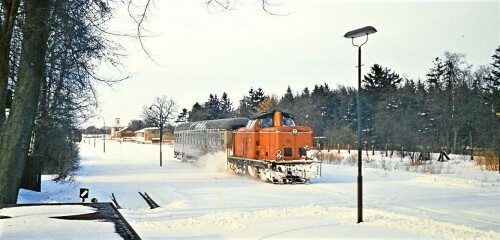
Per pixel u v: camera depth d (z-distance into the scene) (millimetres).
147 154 61844
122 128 167625
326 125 73812
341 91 87250
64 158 24906
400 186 21641
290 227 11242
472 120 48000
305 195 18406
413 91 67625
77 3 10195
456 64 54750
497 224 11898
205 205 15641
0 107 9984
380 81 71875
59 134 21938
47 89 16125
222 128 32438
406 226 11250
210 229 11023
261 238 10047
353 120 66812
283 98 94500
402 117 54875
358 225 11484
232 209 14719
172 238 10039
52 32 10367
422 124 53188
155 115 71625
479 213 13688
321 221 12047
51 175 27375
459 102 49781
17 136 9609
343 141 64750
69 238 5004
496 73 45562
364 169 32750
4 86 10023
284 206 15367
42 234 5207
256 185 22641
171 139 117688
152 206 16828
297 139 23906
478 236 10172
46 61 10648
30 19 9516
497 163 32094
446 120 49938
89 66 11516
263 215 12914
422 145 44438
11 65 11555
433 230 10766
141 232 10680
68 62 11219
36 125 17141
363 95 69500
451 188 20781
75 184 24062
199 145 38531
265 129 24844
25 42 9680
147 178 27609
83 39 10594
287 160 23609
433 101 52750
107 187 23203
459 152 52406
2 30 9859
